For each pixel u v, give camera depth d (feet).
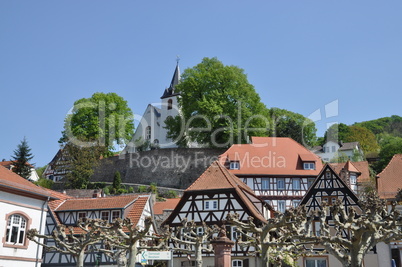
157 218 162.09
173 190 220.84
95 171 246.88
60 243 84.28
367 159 314.76
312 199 140.26
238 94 231.91
